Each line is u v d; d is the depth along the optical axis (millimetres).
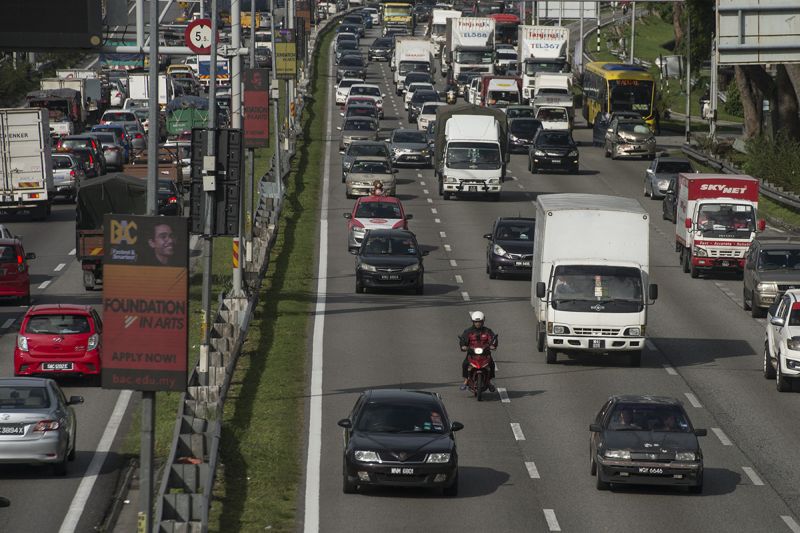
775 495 69750
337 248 153875
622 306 100312
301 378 94500
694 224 141500
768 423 85562
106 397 90188
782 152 198000
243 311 110812
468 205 186125
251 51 148875
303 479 70938
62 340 92250
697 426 84500
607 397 91562
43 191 171000
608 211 103125
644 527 63438
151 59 67438
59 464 71625
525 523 63812
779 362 94125
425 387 93250
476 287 134250
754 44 134000
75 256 148500
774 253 123562
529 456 76625
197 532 56781
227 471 70938
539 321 105812
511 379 96750
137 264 55094
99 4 87625
